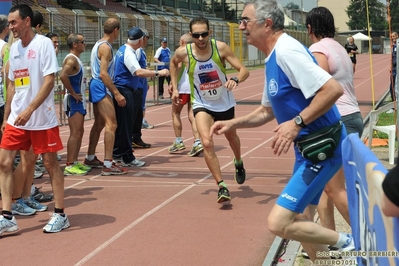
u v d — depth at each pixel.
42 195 7.68
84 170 9.38
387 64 53.44
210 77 7.39
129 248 5.82
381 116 15.48
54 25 28.22
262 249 5.76
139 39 9.65
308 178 4.10
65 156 11.10
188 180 8.88
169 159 10.73
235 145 7.78
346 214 4.79
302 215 4.22
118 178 9.08
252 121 4.57
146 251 5.73
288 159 10.56
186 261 5.45
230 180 8.82
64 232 6.36
